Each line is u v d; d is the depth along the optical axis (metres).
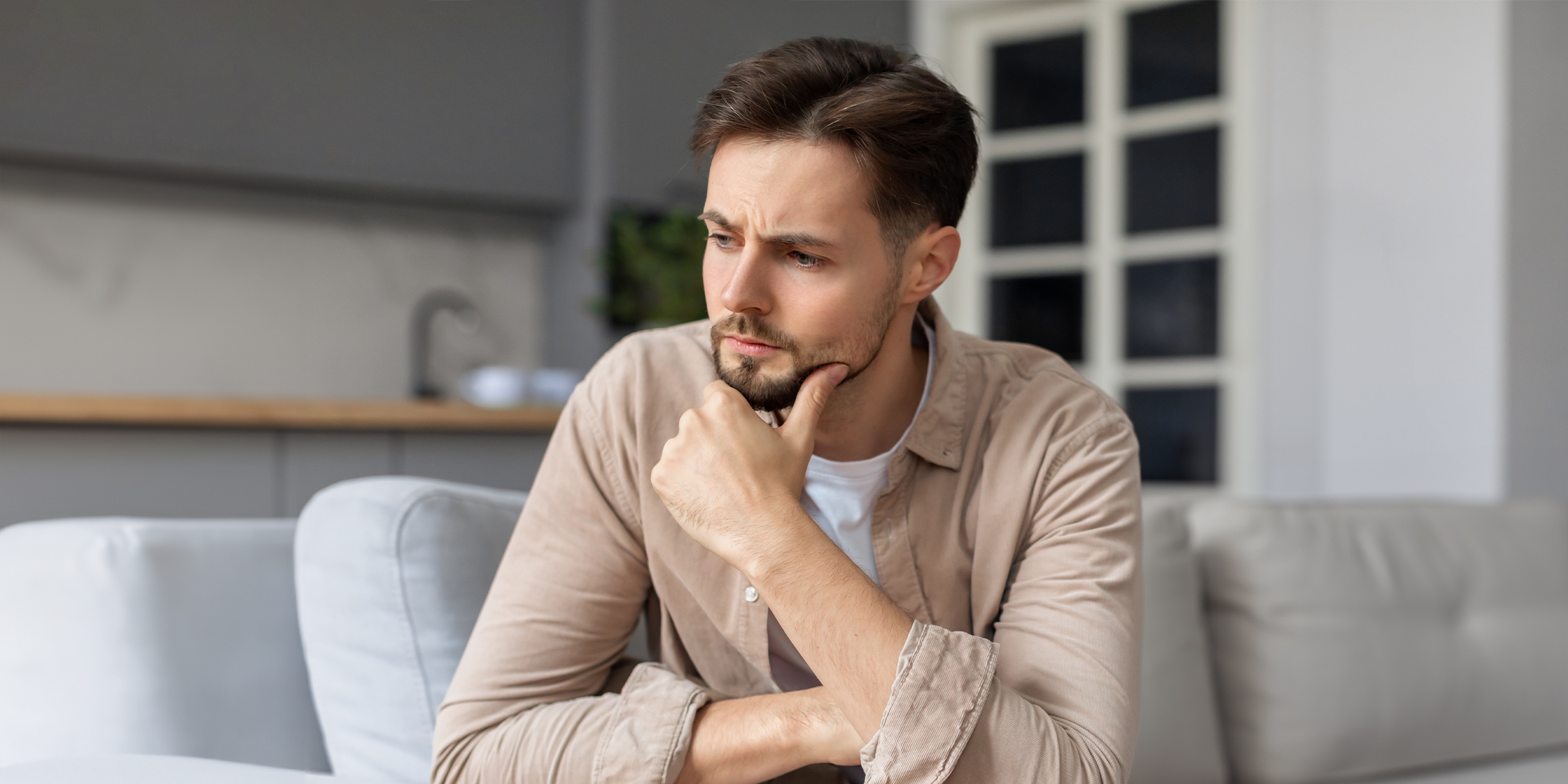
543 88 3.61
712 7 3.84
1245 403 3.57
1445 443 3.33
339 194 3.43
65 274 3.10
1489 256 3.24
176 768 0.84
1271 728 1.56
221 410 2.11
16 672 1.00
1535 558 1.91
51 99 2.84
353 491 1.06
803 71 0.82
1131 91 3.72
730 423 0.84
